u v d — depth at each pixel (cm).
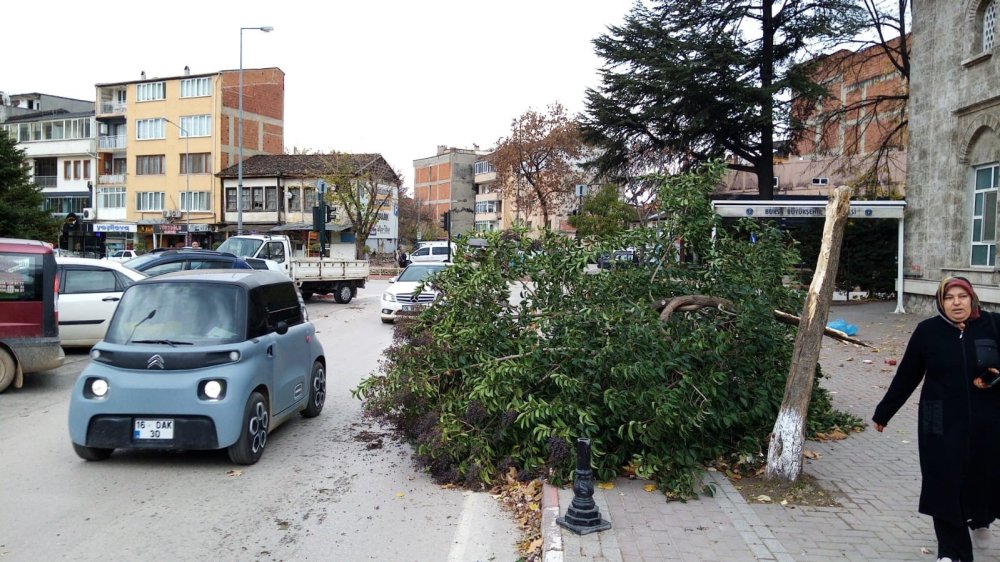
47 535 480
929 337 405
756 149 2809
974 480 392
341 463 657
